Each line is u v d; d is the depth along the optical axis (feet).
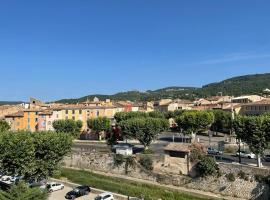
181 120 386.32
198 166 239.71
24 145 196.03
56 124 418.31
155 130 312.71
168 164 261.03
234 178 221.66
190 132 380.17
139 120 318.86
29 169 199.11
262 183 208.44
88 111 510.58
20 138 199.82
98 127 426.10
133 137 318.45
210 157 241.55
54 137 211.41
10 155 193.88
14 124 479.00
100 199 207.00
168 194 223.71
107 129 423.64
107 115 525.75
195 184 238.68
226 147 307.58
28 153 196.95
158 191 230.48
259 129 229.66
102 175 279.90
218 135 439.63
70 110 503.20
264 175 209.67
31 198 165.27
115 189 234.99
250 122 233.35
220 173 229.25
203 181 235.61
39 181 228.84
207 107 598.34
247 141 237.04
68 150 221.87
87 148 332.19
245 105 503.61
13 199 161.27
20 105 576.61
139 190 230.68
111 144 350.64
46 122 486.38
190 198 218.59
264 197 205.98
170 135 451.94
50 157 209.36
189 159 248.93
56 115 495.82
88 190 231.30
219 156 271.49
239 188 217.77
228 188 222.69
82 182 258.16
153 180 259.80
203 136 431.02
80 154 311.06
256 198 209.05
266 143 228.43
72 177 269.03
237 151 286.05
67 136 222.28
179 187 244.01
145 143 314.76
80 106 523.70
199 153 249.55
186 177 244.83
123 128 330.13
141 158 273.95
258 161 230.68
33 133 215.72
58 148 211.41
